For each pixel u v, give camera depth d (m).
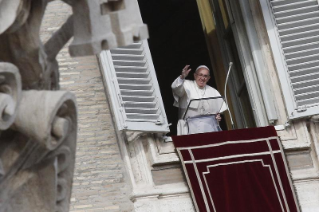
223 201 39.38
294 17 42.44
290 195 39.84
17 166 16.53
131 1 16.88
